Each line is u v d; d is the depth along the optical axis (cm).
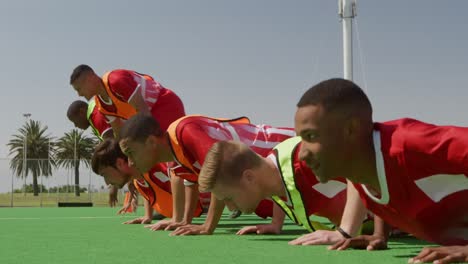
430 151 229
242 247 338
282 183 358
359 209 327
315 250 310
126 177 555
